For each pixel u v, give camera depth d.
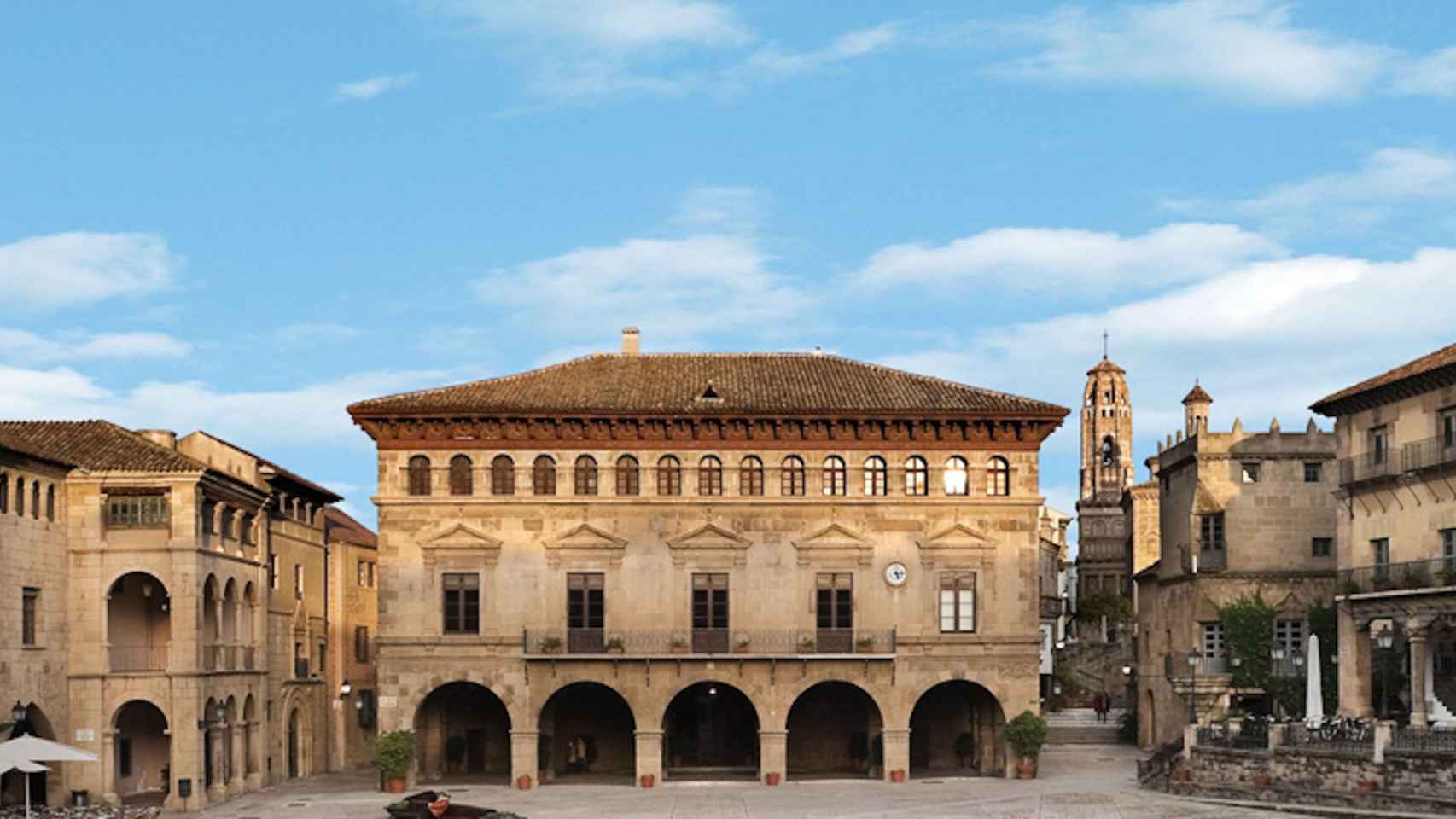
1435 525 68.62
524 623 78.25
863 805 67.25
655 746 77.19
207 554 73.50
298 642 87.31
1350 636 73.12
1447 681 74.06
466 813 61.22
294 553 87.38
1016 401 79.94
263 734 80.00
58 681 70.56
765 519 78.81
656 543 78.75
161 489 72.00
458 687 82.94
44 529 69.81
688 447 79.12
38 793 70.31
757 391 81.00
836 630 78.12
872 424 78.94
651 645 77.88
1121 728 100.56
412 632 78.19
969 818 62.47
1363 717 72.31
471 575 78.62
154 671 71.44
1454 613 65.94
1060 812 63.53
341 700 93.44
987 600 78.50
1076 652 127.19
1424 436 69.31
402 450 79.12
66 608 71.62
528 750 77.25
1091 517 158.12
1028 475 79.12
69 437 74.25
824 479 79.19
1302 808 60.62
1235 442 86.44
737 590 78.44
